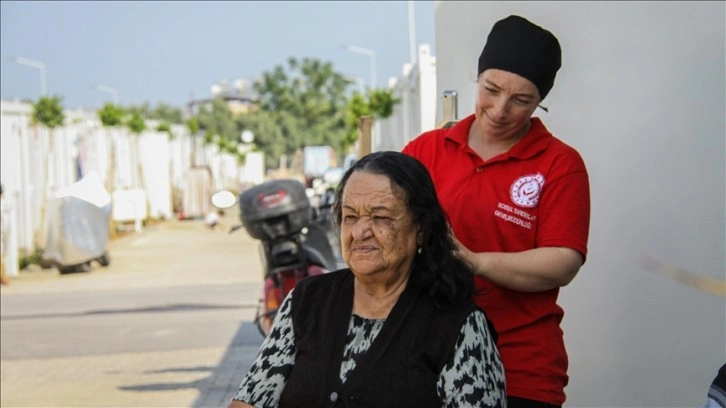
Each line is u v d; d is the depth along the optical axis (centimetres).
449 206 356
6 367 955
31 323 1239
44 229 2148
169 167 3997
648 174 480
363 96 3194
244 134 5131
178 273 1828
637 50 486
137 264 2036
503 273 331
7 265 1859
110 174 2875
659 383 478
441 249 299
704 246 446
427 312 293
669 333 471
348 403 285
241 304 1355
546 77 341
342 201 301
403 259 295
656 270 477
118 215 2866
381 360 287
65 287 1655
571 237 339
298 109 10450
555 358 351
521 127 352
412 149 380
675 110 464
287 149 9969
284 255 803
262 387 302
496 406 289
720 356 437
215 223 3180
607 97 508
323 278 313
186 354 999
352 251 295
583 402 524
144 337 1108
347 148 4806
